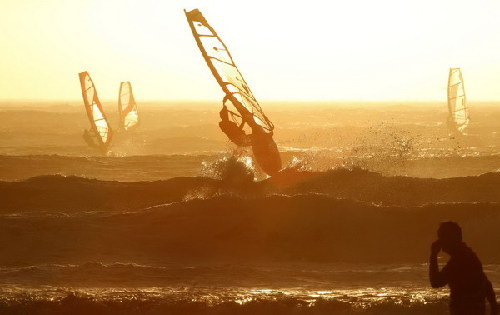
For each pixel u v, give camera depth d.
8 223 63.88
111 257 56.91
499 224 63.00
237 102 80.94
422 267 51.88
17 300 37.12
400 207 66.06
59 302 36.91
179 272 47.91
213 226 63.84
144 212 67.50
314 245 60.72
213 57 78.50
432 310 36.12
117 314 36.47
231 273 48.06
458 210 65.31
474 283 26.55
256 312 36.47
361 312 36.12
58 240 60.94
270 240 61.59
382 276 47.66
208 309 36.50
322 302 37.00
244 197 69.56
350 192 81.31
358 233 62.62
